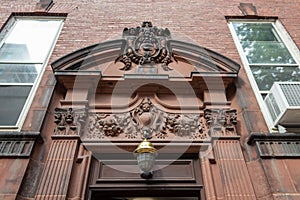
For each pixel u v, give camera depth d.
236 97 4.39
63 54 5.11
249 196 3.13
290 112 3.63
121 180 3.47
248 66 5.10
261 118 4.04
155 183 3.46
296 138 3.62
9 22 5.80
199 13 6.48
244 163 3.45
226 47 5.54
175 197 3.63
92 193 3.39
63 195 3.06
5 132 3.51
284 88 3.88
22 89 4.46
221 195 3.24
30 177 3.23
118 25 5.93
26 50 5.25
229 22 6.33
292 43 5.66
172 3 6.73
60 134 3.66
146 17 6.23
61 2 6.54
